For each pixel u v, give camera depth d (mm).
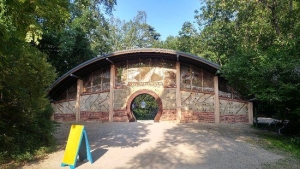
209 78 16969
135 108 31188
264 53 11234
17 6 4527
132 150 8539
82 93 18938
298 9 14031
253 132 12516
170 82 17109
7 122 7539
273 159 7613
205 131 12094
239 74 11195
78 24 22688
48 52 22734
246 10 17016
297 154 8367
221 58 24766
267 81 9883
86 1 10227
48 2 4980
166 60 17453
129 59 17906
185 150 8477
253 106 16578
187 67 17188
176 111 16562
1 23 4395
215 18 21406
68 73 17656
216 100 16594
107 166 6941
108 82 18000
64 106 19625
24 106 7621
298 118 10609
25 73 7539
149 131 11961
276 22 14906
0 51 5160
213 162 7211
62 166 6902
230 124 15656
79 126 7312
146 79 17516
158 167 6793
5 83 7113
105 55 16719
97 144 9523
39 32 4770
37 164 7031
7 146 7324
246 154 8070
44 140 9008
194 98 16719
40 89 8211
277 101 9953
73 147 6992
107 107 17656
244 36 19078
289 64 9359
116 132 11883
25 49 7258
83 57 24859
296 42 10609
